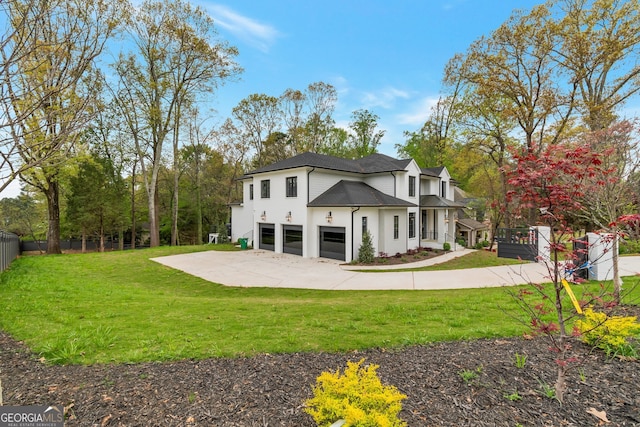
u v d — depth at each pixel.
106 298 7.15
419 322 5.07
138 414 2.56
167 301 7.06
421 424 2.38
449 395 2.77
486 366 3.27
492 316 5.31
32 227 27.95
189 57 20.00
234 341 4.19
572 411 2.51
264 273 12.45
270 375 3.21
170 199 32.38
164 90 19.95
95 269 13.08
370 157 21.53
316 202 16.34
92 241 29.69
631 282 7.85
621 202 5.89
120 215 24.45
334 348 3.92
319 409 2.19
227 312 6.00
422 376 3.12
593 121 12.80
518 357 3.29
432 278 10.56
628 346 3.44
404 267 13.25
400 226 17.47
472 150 21.98
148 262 14.95
